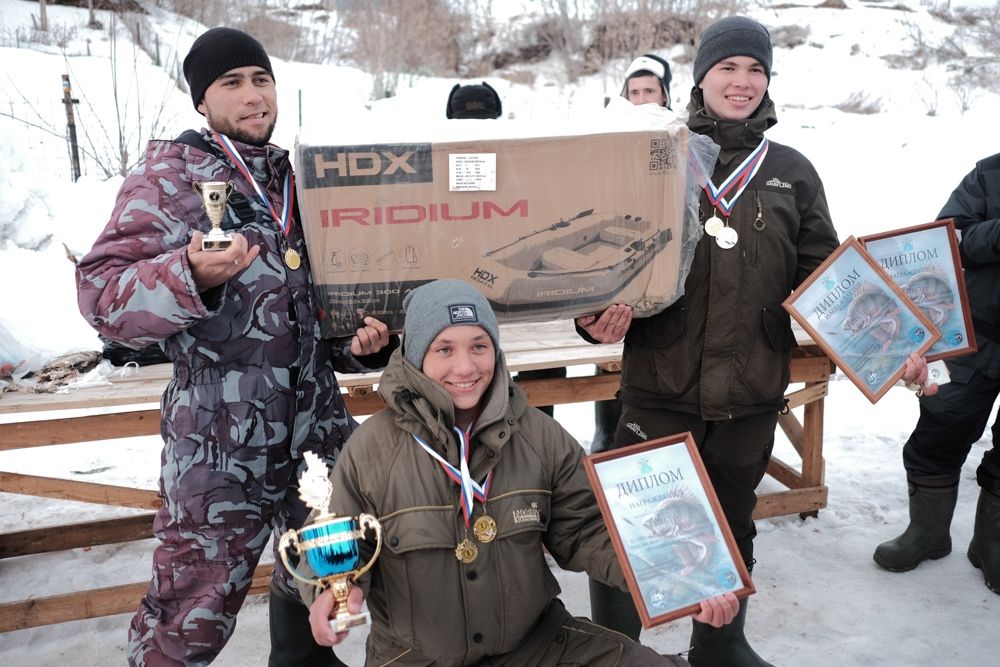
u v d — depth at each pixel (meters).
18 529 4.06
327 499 1.73
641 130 2.31
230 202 2.22
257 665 3.02
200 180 2.20
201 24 15.50
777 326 2.61
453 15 16.42
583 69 15.89
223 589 2.25
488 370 1.96
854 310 2.51
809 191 2.63
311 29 16.28
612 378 3.75
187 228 2.15
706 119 2.58
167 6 15.62
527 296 2.34
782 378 2.67
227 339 2.21
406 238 2.24
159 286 1.97
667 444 1.87
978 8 16.62
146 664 2.24
